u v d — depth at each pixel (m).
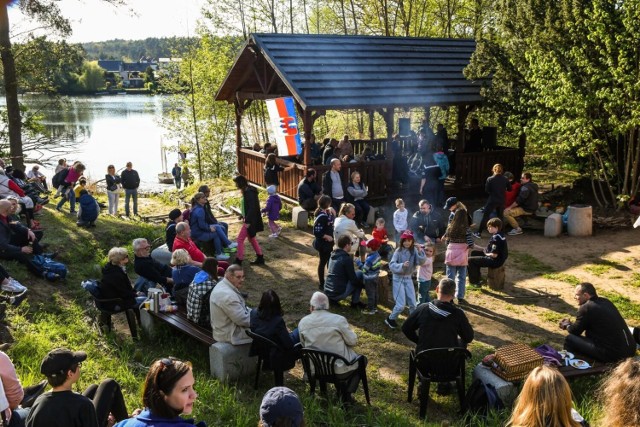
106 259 11.59
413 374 6.86
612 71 12.81
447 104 16.58
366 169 16.23
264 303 6.78
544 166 22.16
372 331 8.97
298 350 6.80
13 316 8.23
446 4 30.12
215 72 29.61
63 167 18.02
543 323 9.23
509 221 14.16
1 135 20.80
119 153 54.59
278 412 3.66
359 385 7.34
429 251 9.48
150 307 8.19
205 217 11.82
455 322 6.52
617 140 14.68
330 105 15.10
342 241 9.50
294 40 16.88
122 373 6.77
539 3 14.58
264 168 17.34
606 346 6.88
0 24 18.72
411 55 18.34
